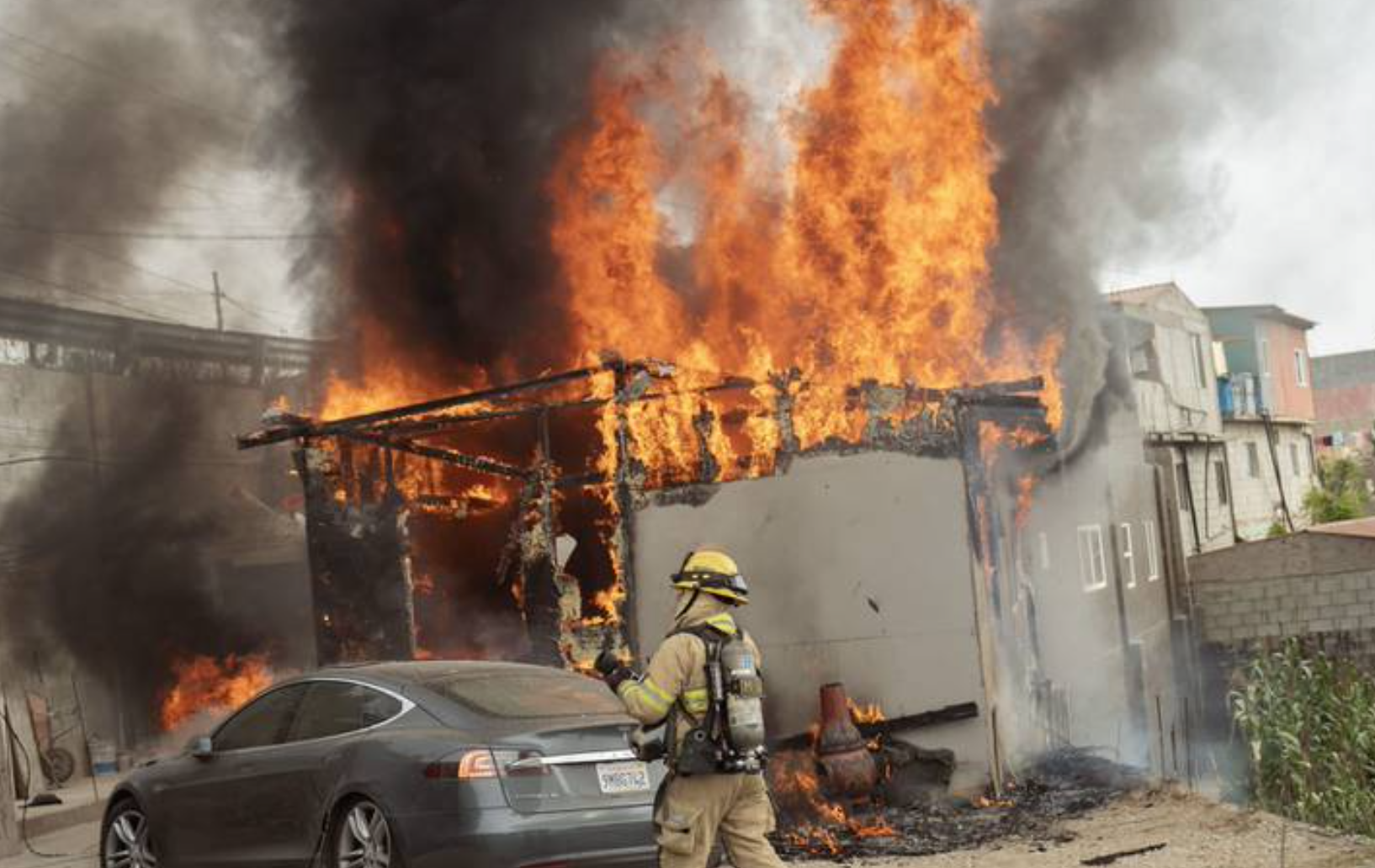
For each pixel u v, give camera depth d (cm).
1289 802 1088
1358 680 1199
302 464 1560
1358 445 6000
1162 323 3412
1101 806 1119
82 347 2117
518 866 730
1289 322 4519
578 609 1483
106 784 1859
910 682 1237
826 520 1285
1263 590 2761
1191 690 2656
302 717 843
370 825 773
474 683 816
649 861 767
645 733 635
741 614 1301
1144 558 2591
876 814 1158
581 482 1468
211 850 859
